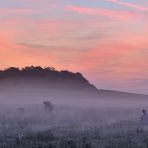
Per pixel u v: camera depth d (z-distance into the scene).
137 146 24.20
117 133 30.09
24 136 28.11
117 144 24.72
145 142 25.66
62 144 24.50
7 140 27.27
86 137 27.56
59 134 29.84
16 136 28.75
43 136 27.95
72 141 25.30
